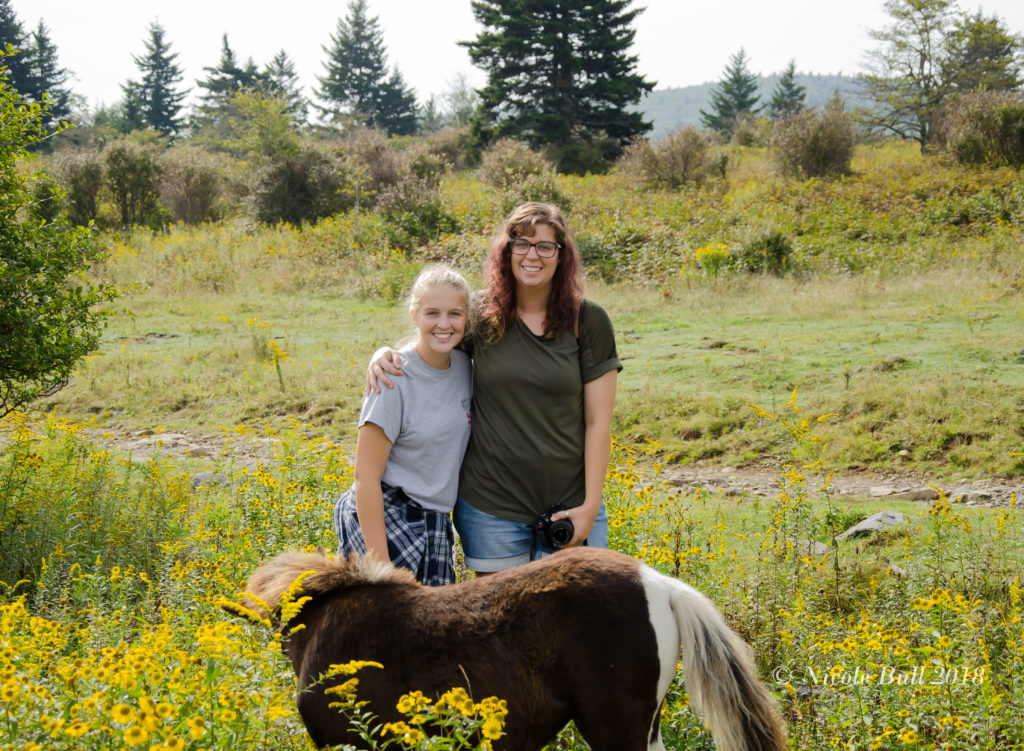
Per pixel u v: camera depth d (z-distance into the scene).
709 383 11.35
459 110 73.94
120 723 2.37
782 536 5.68
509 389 3.63
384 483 3.59
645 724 2.75
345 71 80.81
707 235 20.05
